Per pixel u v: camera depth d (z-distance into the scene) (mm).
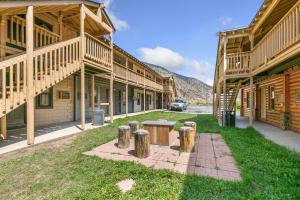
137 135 4621
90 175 3568
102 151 5090
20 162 4160
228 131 8133
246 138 6668
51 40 8508
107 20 9758
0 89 6258
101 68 9188
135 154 4668
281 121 8945
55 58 6398
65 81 10617
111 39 10242
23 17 7332
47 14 9047
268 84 11344
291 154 4723
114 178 3449
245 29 9469
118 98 18062
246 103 17281
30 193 2975
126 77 14641
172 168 3922
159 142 5840
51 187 3143
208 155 4836
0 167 3900
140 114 17188
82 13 7539
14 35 7254
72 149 5133
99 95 14617
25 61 5316
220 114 11797
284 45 5977
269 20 8859
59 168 3885
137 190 3010
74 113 11391
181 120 12711
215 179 3369
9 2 4941
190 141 5078
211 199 2727
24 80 5309
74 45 7246
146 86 20703
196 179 3371
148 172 3643
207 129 8758
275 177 3445
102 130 7938
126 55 15102
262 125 10555
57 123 9820
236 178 3451
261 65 8312
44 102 9195
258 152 4969
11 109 4953
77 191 2996
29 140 5316
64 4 6625
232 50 14750
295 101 8227
